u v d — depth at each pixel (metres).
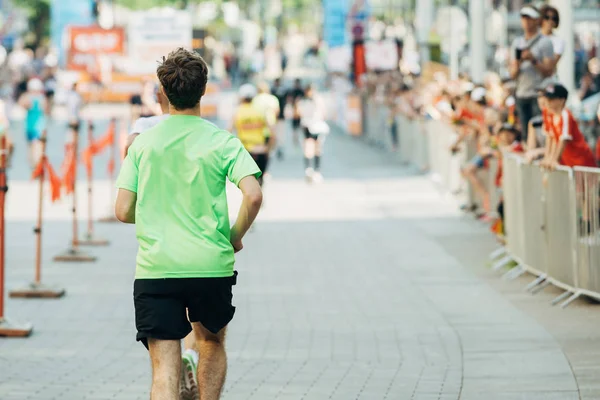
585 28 54.38
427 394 10.91
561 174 15.58
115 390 11.33
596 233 14.70
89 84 65.69
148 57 63.31
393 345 13.34
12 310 15.91
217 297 8.39
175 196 8.32
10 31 103.00
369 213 27.20
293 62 121.50
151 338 8.28
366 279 18.19
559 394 10.71
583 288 15.18
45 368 12.41
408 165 39.50
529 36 19.00
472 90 26.30
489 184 24.28
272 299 16.59
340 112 60.91
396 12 88.38
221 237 8.37
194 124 8.47
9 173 37.09
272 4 127.75
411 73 49.03
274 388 11.30
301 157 44.66
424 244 21.92
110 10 81.00
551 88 15.81
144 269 8.29
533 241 17.03
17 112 73.38
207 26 99.50
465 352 12.83
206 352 8.94
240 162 8.38
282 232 24.11
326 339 13.80
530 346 12.97
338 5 76.12
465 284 17.44
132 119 35.94
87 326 14.84
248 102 25.97
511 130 19.94
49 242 22.80
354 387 11.29
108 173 37.62
